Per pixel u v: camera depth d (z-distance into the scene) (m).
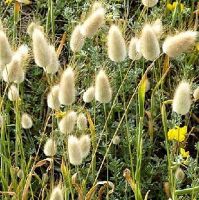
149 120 0.88
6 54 0.71
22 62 0.75
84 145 0.73
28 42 1.01
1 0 1.09
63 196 0.73
